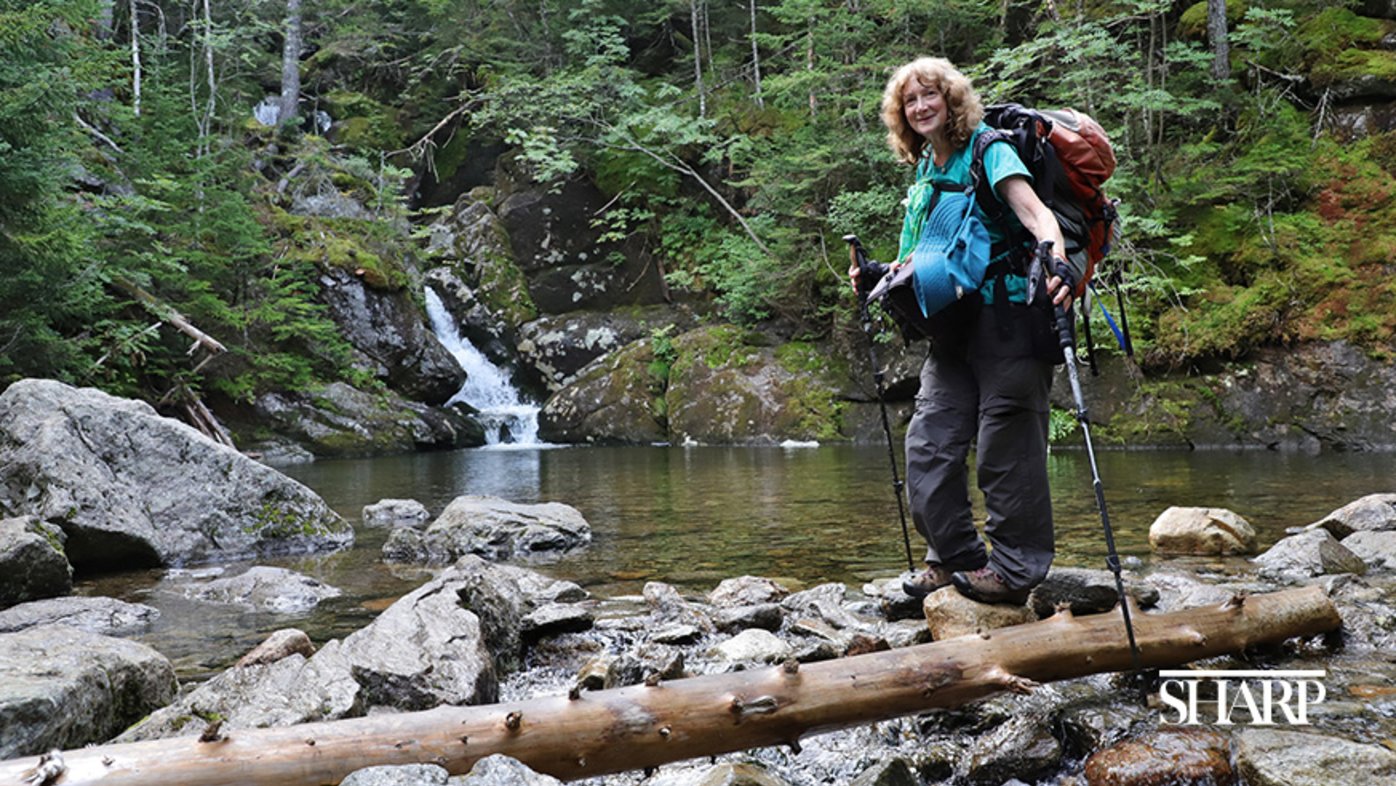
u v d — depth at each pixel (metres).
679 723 2.29
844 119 17.23
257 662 3.15
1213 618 2.94
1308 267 12.93
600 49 22.06
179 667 3.46
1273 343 12.70
